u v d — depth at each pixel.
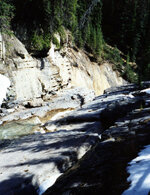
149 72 12.16
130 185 1.77
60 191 2.24
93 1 10.28
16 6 12.74
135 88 13.03
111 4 42.66
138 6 33.38
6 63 11.55
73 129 7.09
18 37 13.22
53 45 16.73
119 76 29.75
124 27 37.53
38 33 13.94
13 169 3.66
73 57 22.59
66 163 3.99
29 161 4.01
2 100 10.27
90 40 27.80
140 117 5.06
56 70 15.99
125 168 2.22
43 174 3.44
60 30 18.19
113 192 1.76
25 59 12.86
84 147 4.79
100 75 26.02
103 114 7.68
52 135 6.27
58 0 14.00
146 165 2.12
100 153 3.16
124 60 34.22
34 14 13.53
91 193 1.90
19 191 2.92
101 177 2.22
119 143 3.42
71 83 20.06
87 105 10.48
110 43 39.62
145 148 2.79
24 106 11.47
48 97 13.77
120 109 7.48
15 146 5.48
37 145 5.21
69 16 17.08
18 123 9.05
